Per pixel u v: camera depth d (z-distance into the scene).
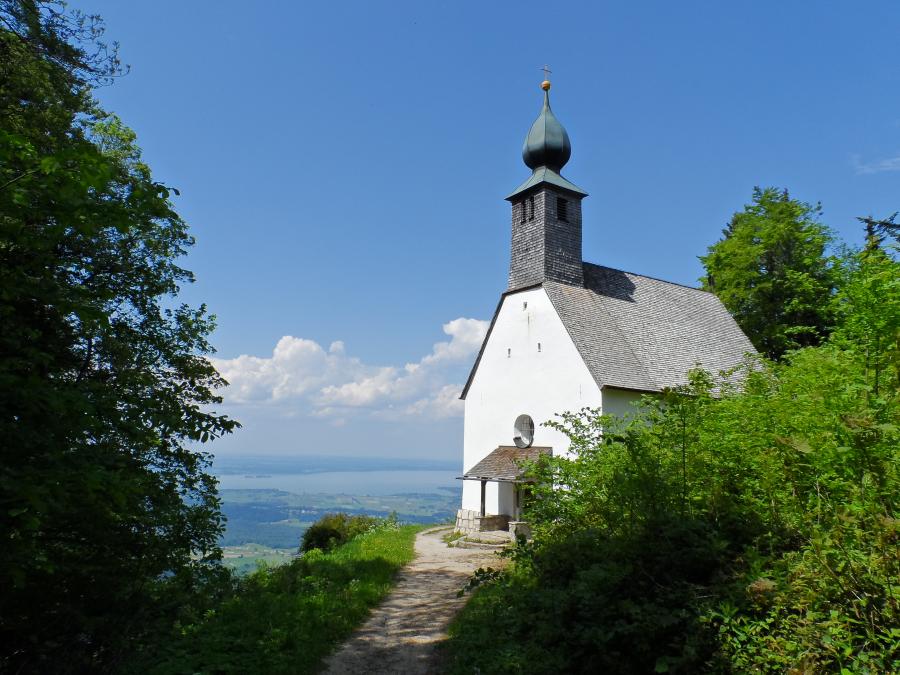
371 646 9.44
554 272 26.42
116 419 7.35
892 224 16.45
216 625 9.66
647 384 23.88
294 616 10.16
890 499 4.84
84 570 7.81
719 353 28.56
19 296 6.45
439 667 8.45
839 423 5.39
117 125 15.05
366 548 18.61
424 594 13.07
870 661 4.32
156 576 9.23
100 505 7.50
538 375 25.14
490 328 27.88
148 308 12.04
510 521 22.95
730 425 7.49
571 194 27.73
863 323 6.49
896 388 5.61
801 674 4.49
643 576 6.25
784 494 6.11
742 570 5.84
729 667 5.02
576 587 6.30
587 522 8.37
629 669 5.61
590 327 24.95
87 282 10.69
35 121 10.91
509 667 7.03
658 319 28.02
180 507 9.66
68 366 9.12
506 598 8.59
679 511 6.99
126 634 7.99
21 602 7.54
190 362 12.54
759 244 32.88
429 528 27.00
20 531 5.93
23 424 6.15
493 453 25.56
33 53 11.47
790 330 9.57
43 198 5.90
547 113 28.53
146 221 6.51
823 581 4.85
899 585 4.45
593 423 11.18
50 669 7.40
